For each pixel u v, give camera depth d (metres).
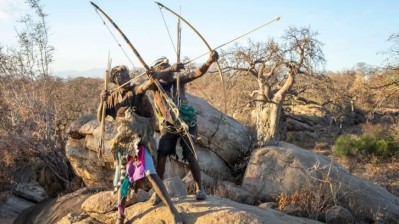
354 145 23.95
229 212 5.40
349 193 10.15
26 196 15.10
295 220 6.57
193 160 5.67
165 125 5.54
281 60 25.77
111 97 5.55
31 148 13.59
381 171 20.34
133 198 6.07
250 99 27.81
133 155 5.21
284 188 10.33
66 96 21.14
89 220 6.28
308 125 33.81
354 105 35.50
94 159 11.61
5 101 14.97
